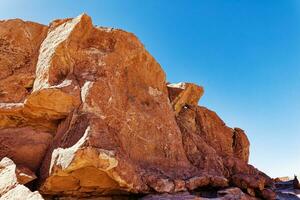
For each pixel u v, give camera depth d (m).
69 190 10.16
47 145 11.14
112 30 13.71
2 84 12.56
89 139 9.51
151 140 12.91
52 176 9.48
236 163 16.66
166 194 10.88
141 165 11.88
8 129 11.45
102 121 10.74
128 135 12.12
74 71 12.36
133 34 14.41
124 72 13.51
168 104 15.07
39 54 13.51
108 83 12.31
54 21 14.10
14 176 8.73
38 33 14.27
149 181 10.99
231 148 19.06
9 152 10.55
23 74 13.05
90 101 11.31
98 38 13.37
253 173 16.81
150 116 13.45
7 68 13.05
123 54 13.63
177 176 12.32
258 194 14.27
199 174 13.05
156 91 14.80
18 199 7.61
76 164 9.01
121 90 12.94
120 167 9.75
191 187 11.95
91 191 10.46
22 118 11.77
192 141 15.09
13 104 11.54
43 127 11.80
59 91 11.09
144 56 14.66
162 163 12.71
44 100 11.12
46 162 10.32
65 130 10.74
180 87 18.52
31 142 10.98
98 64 12.61
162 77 15.55
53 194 10.17
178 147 13.89
